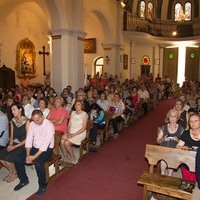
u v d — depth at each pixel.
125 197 3.59
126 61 16.81
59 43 8.87
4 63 11.47
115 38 14.03
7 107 5.68
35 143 3.88
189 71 19.00
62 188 3.81
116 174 4.31
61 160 4.85
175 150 3.19
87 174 4.29
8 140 4.47
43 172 3.64
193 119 3.29
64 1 8.61
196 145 3.35
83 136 4.88
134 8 16.84
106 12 12.40
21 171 3.81
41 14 12.82
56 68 9.06
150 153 3.32
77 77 9.38
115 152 5.38
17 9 11.20
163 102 13.05
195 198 2.64
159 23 18.73
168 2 18.45
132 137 6.56
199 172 2.58
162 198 3.43
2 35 11.23
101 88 9.34
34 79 13.34
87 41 15.43
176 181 3.03
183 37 17.78
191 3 18.14
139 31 16.25
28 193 3.70
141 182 3.01
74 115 4.97
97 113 5.92
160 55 19.25
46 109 5.35
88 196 3.61
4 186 3.90
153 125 7.97
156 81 15.02
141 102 8.95
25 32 12.53
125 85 10.04
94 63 15.52
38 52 13.46
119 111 6.62
